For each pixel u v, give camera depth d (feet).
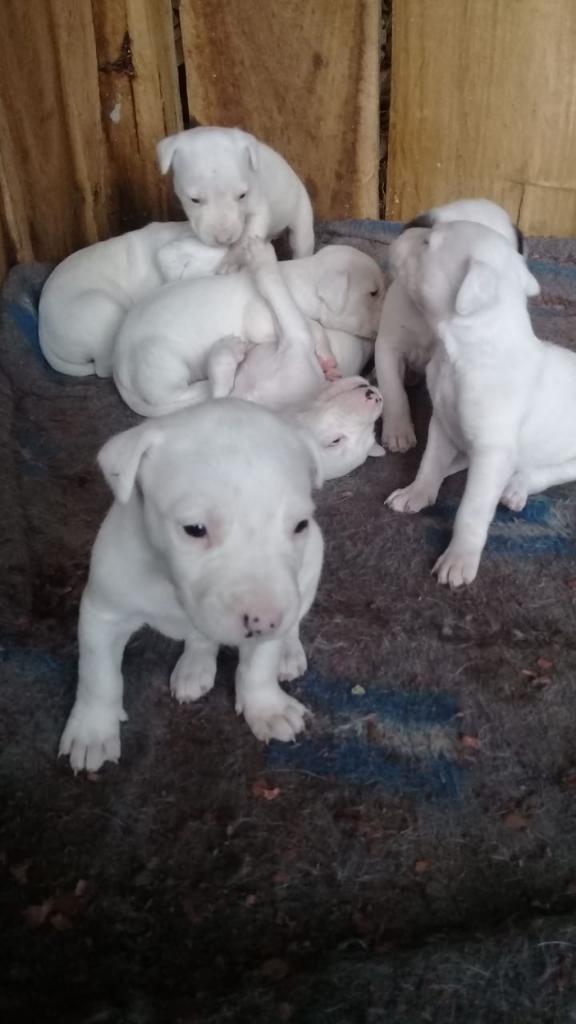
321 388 2.30
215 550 1.29
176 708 1.64
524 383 1.97
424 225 2.27
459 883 1.39
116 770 1.53
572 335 2.61
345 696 1.67
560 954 1.23
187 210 2.64
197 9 2.92
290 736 1.58
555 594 1.88
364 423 2.13
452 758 1.57
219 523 1.29
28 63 2.58
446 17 2.83
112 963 1.28
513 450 1.96
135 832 1.45
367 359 2.62
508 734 1.61
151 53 2.83
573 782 1.53
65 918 1.34
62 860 1.41
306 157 3.15
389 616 1.83
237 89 3.06
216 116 3.12
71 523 2.03
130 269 2.66
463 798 1.51
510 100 2.92
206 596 1.27
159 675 1.70
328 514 2.10
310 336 2.36
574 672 1.71
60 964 1.28
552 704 1.65
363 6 2.85
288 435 1.39
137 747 1.57
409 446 2.32
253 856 1.42
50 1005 1.23
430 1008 1.18
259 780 1.53
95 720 1.56
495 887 1.39
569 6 2.73
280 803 1.49
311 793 1.51
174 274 2.59
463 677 1.70
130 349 2.40
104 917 1.34
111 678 1.55
